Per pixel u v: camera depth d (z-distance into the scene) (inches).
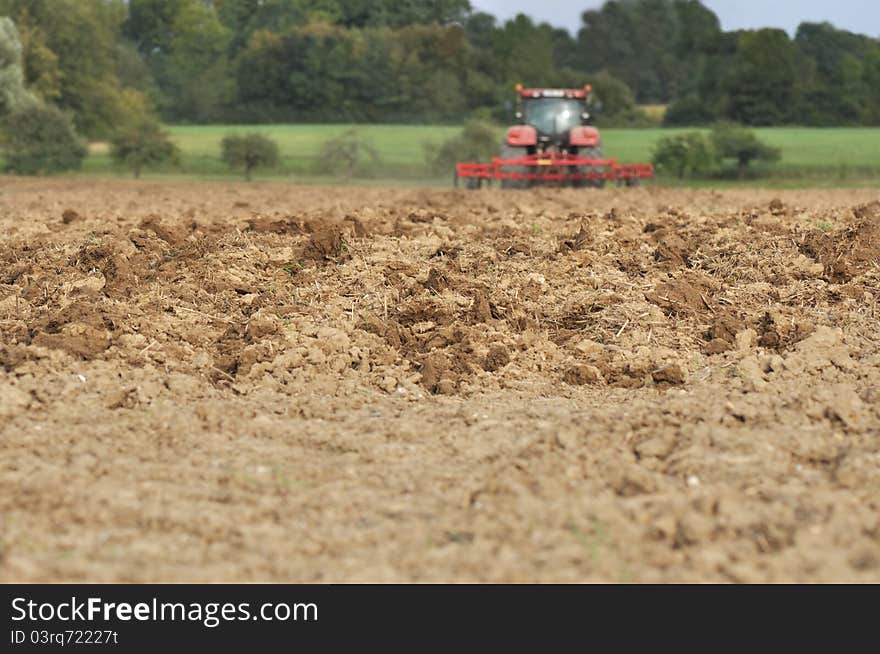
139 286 1592.0
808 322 1397.6
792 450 956.0
